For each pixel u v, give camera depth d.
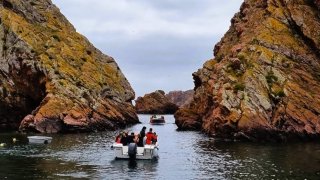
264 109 69.75
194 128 96.69
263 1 94.69
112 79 111.62
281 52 80.00
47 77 87.50
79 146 57.91
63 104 83.19
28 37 93.81
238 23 99.44
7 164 41.38
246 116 68.75
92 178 35.31
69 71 92.50
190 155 50.94
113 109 97.81
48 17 110.88
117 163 43.53
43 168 39.53
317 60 80.88
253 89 72.00
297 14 86.31
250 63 76.69
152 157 46.47
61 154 49.34
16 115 91.56
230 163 44.19
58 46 98.94
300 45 82.44
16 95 90.25
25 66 88.75
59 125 80.50
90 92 93.00
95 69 103.50
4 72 89.94
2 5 100.75
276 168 40.78
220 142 66.00
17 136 70.69
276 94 71.56
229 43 100.25
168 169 40.41
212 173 38.41
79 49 105.56
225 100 72.12
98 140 66.56
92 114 88.62
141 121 136.50
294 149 56.03
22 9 103.81
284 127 68.00
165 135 81.31
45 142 61.25
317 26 84.56
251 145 61.34
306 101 71.50
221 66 83.25
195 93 102.75
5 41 92.44
